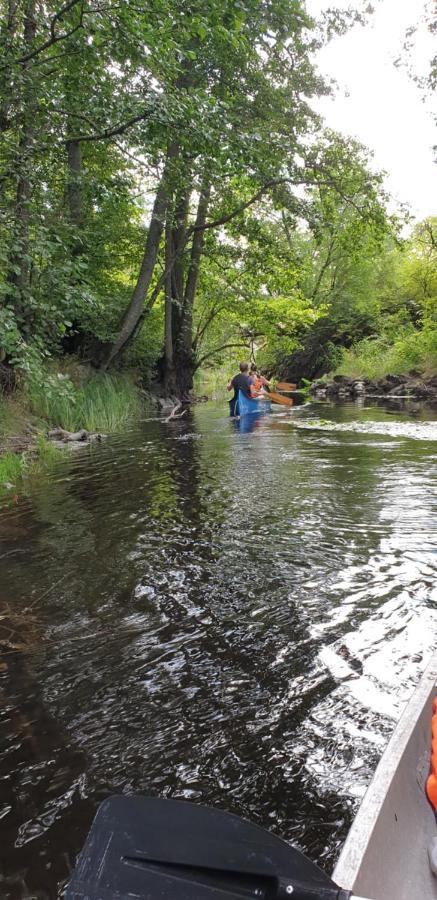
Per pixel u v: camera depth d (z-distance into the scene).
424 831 1.45
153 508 5.41
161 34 7.57
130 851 1.16
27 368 7.20
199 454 8.48
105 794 1.94
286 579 3.61
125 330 15.30
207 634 2.97
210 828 1.19
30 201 8.10
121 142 10.37
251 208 18.03
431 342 21.88
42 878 1.63
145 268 15.05
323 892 1.06
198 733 2.23
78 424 11.93
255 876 1.12
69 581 3.72
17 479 7.12
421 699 1.71
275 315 20.84
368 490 5.73
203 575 3.73
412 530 4.42
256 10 12.62
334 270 30.27
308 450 8.44
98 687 2.55
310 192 17.08
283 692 2.45
